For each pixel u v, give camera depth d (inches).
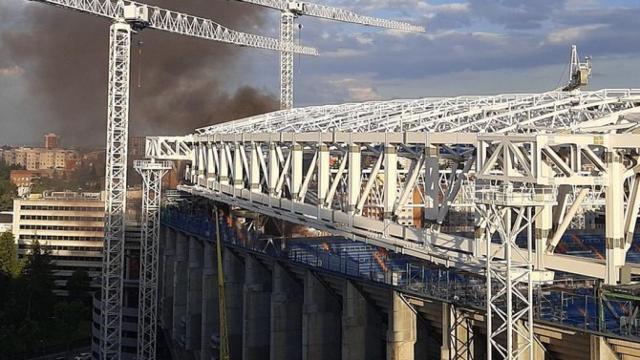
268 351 3801.7
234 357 4124.0
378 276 2842.0
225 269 4099.4
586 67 2672.2
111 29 4121.6
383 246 2578.7
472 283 2532.0
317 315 3166.8
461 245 2249.0
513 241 1850.4
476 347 2345.0
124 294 5423.2
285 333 3476.9
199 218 4891.7
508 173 1862.7
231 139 3752.5
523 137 1812.3
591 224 3732.8
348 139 2716.5
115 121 4097.0
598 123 2032.5
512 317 1820.9
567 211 2018.9
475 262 2133.4
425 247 2380.7
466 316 2267.5
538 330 2028.8
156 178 4581.7
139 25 4217.5
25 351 5689.0
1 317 5703.7
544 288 2181.3
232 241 4060.0
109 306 4060.0
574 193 2165.4
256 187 3535.9
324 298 3184.1
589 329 1851.6
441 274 2797.7
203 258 4633.4
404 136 2413.9
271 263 3602.4
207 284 4323.3
